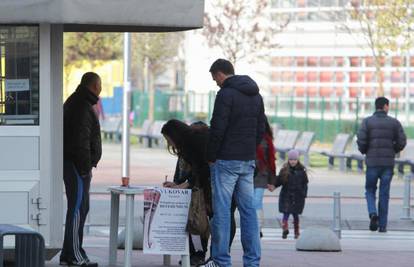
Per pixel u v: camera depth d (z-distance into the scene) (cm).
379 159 3191
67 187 1959
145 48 9650
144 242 1875
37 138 1892
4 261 1906
